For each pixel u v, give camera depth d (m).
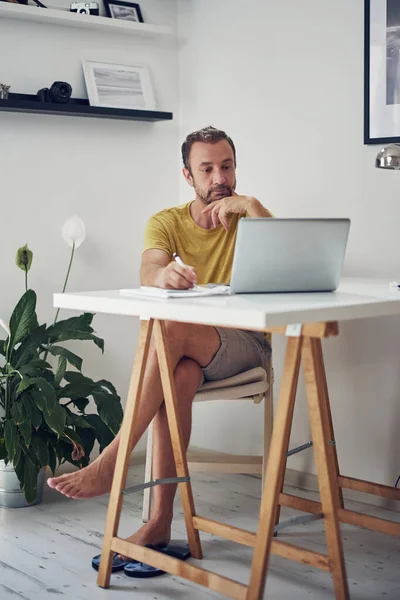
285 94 3.20
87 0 3.32
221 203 2.54
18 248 3.15
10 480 2.88
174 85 3.61
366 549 2.52
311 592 2.19
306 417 3.18
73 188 3.32
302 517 1.97
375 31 2.85
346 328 3.04
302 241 2.02
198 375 2.45
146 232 2.77
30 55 3.17
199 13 3.51
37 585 2.22
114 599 2.14
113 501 2.21
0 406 3.00
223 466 2.75
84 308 2.07
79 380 2.96
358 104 2.96
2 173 3.13
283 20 3.19
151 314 1.88
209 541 2.54
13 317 2.88
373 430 2.98
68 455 2.89
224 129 3.46
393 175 2.87
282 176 3.24
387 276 2.92
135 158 3.50
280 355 3.26
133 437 2.20
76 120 3.31
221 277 2.80
